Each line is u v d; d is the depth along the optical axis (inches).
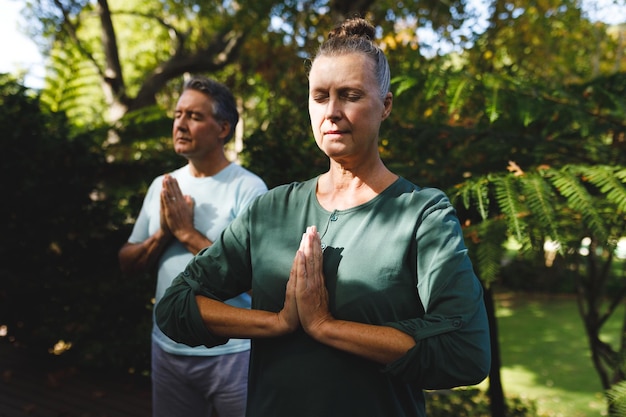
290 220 43.9
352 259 39.8
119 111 342.6
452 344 36.3
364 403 39.1
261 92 350.0
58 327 156.6
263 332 41.2
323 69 40.5
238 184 78.1
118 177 165.2
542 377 299.4
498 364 120.0
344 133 40.3
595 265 129.8
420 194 41.0
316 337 39.0
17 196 156.2
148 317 160.4
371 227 40.4
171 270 78.2
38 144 156.5
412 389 41.4
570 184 82.3
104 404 139.1
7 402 137.3
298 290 39.3
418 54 153.5
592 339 130.3
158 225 81.8
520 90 96.3
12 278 153.1
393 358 37.1
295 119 152.6
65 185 157.2
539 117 98.5
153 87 354.9
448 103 100.3
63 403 138.8
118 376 155.6
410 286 39.4
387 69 41.6
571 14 279.7
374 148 42.2
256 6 316.5
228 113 78.7
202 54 375.6
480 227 87.2
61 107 210.7
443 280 37.9
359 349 37.8
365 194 42.0
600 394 264.1
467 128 113.3
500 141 104.8
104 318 157.8
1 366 158.1
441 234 39.0
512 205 80.3
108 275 159.8
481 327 37.9
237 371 73.5
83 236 161.0
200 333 44.0
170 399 76.0
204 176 79.9
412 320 38.1
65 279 162.1
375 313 38.9
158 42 475.5
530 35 265.7
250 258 46.5
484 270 82.0
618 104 94.7
